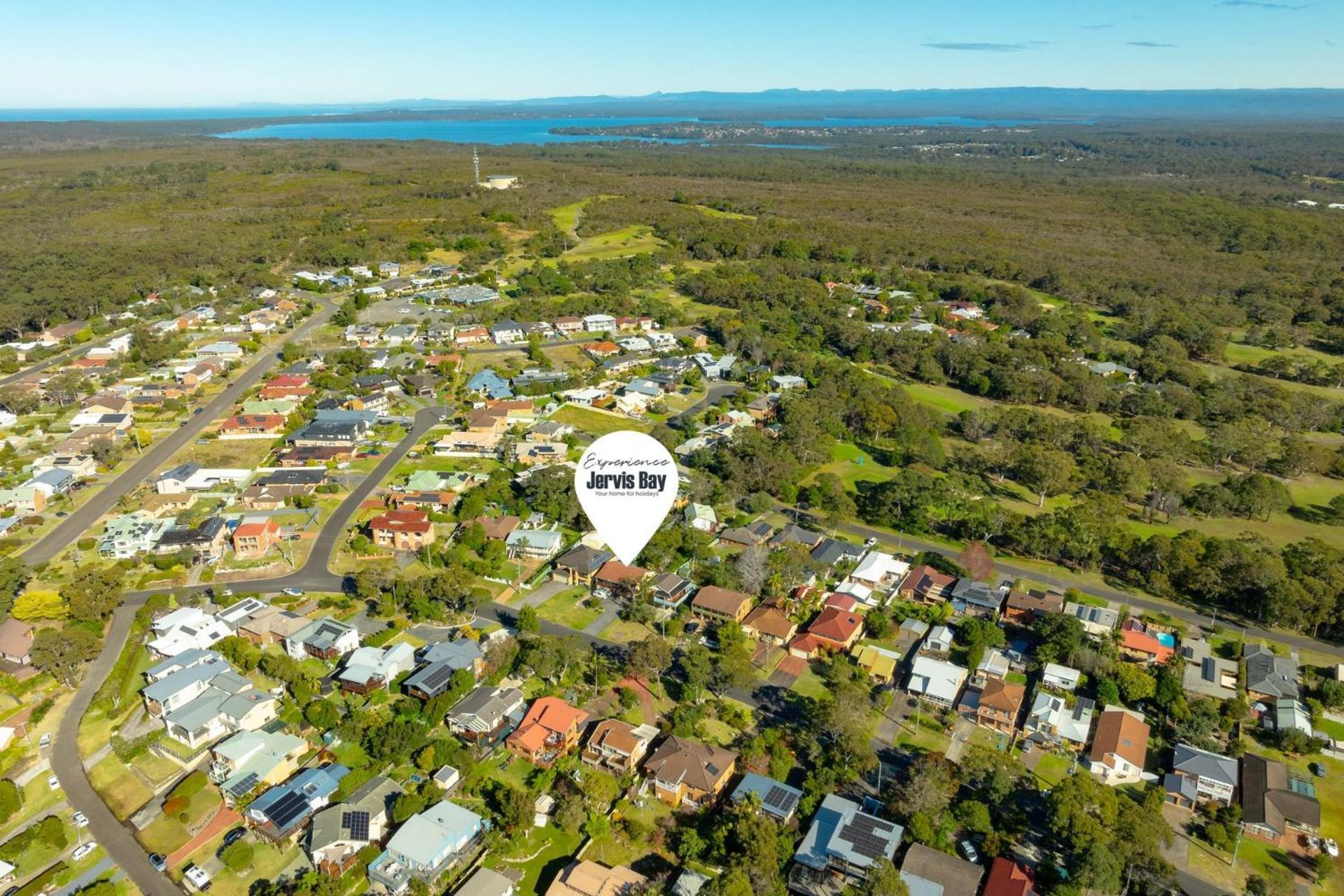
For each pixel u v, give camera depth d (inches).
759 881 2544.3
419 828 2719.0
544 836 2822.3
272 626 3809.1
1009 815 2883.9
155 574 4340.6
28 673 3555.6
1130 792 3090.6
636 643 3863.2
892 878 2463.1
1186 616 4259.4
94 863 2691.9
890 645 3941.9
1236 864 2780.5
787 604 4148.6
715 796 2950.3
